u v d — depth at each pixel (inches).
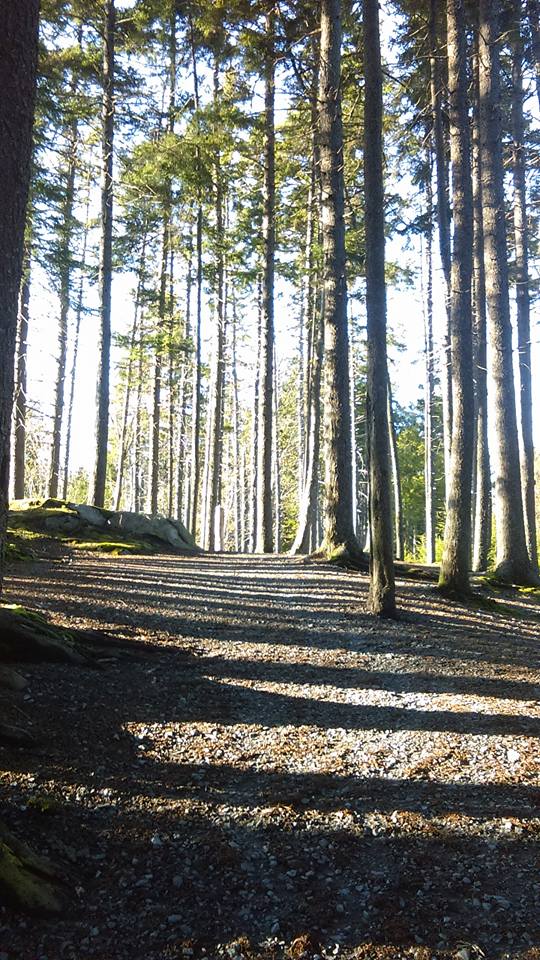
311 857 138.3
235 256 821.9
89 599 319.6
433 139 649.0
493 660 281.7
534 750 187.0
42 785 150.9
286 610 344.5
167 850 138.3
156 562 486.0
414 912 122.1
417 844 142.6
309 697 227.5
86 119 633.0
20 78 142.7
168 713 202.7
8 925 112.3
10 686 192.2
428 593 416.8
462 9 406.9
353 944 114.1
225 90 764.6
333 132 484.7
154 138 700.7
